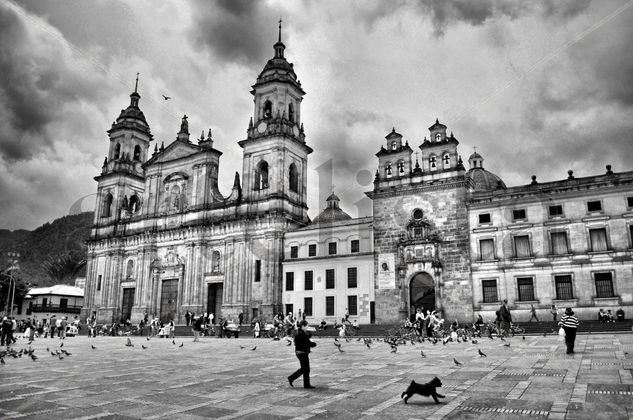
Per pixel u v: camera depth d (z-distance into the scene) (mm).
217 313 77875
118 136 102938
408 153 63062
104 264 93500
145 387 17516
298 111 85000
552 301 52562
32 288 115562
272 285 71438
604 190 52344
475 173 75000
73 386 17875
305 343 17000
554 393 14430
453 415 12242
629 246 50344
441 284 57625
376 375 19500
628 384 15398
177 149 89312
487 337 42094
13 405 14391
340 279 65750
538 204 55094
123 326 81062
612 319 47469
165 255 85062
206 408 13711
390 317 59844
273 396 15352
